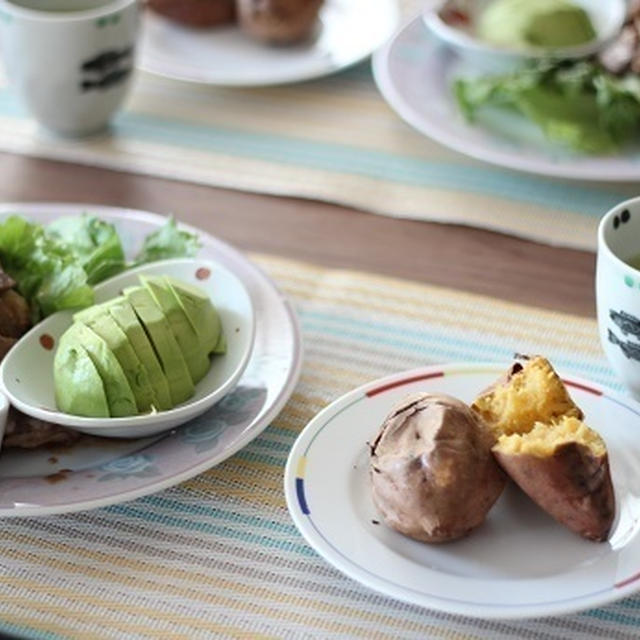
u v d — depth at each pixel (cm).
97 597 85
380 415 92
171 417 91
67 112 126
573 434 85
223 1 140
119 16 124
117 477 90
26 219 108
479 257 113
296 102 135
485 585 82
